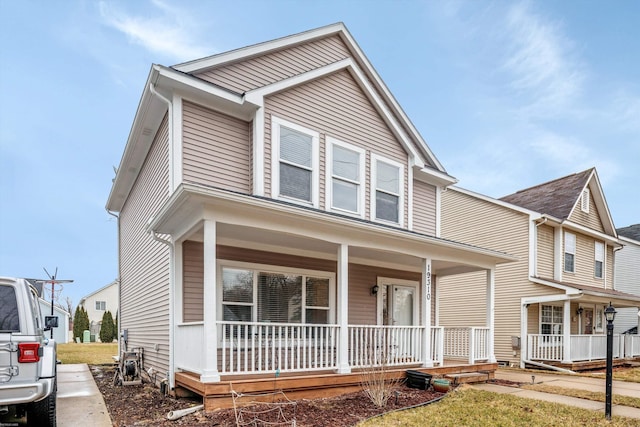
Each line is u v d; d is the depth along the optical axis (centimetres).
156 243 872
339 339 725
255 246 812
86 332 3288
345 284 743
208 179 777
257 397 607
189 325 654
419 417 577
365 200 986
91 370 1155
